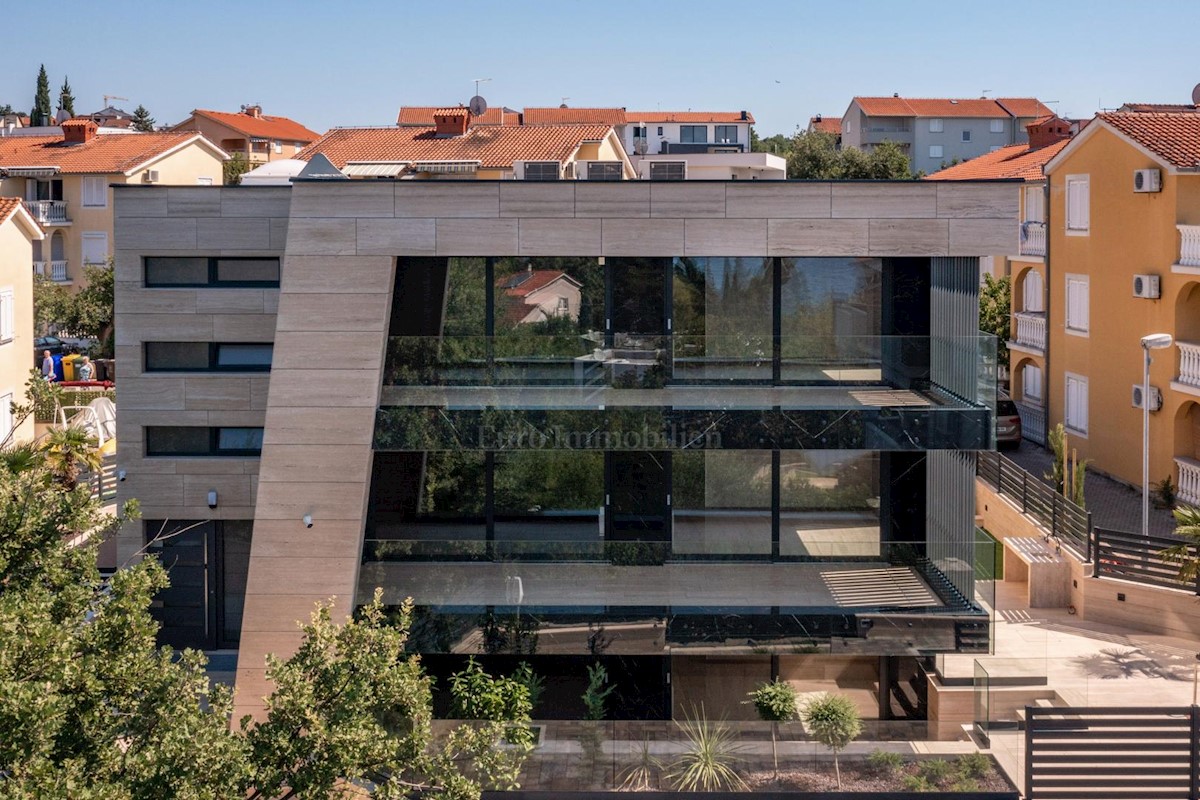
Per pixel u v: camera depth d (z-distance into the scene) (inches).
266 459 707.4
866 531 748.0
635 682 732.0
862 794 653.3
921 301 744.3
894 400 696.4
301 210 705.6
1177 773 647.1
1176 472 1107.9
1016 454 1342.3
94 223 2308.1
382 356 706.2
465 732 565.9
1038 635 831.7
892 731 678.5
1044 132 1809.8
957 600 682.8
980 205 713.0
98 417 1301.7
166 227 801.6
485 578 698.2
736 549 700.7
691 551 697.6
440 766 535.5
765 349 701.3
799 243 715.4
